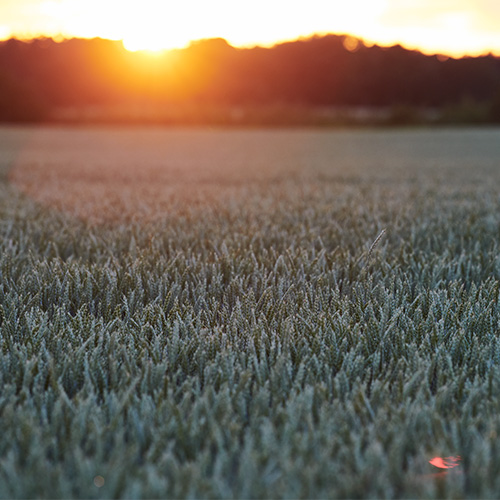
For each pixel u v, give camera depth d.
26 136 22.12
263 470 1.29
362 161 11.73
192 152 14.74
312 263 2.88
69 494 1.19
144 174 8.76
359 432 1.45
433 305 2.26
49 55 45.81
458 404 1.61
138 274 2.64
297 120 34.69
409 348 1.87
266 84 54.41
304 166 10.42
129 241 3.55
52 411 1.53
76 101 45.59
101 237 3.67
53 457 1.38
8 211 4.52
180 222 4.13
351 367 1.76
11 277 2.78
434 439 1.41
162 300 2.53
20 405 1.52
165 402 1.50
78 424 1.42
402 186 6.95
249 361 1.79
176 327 1.97
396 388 1.64
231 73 54.78
